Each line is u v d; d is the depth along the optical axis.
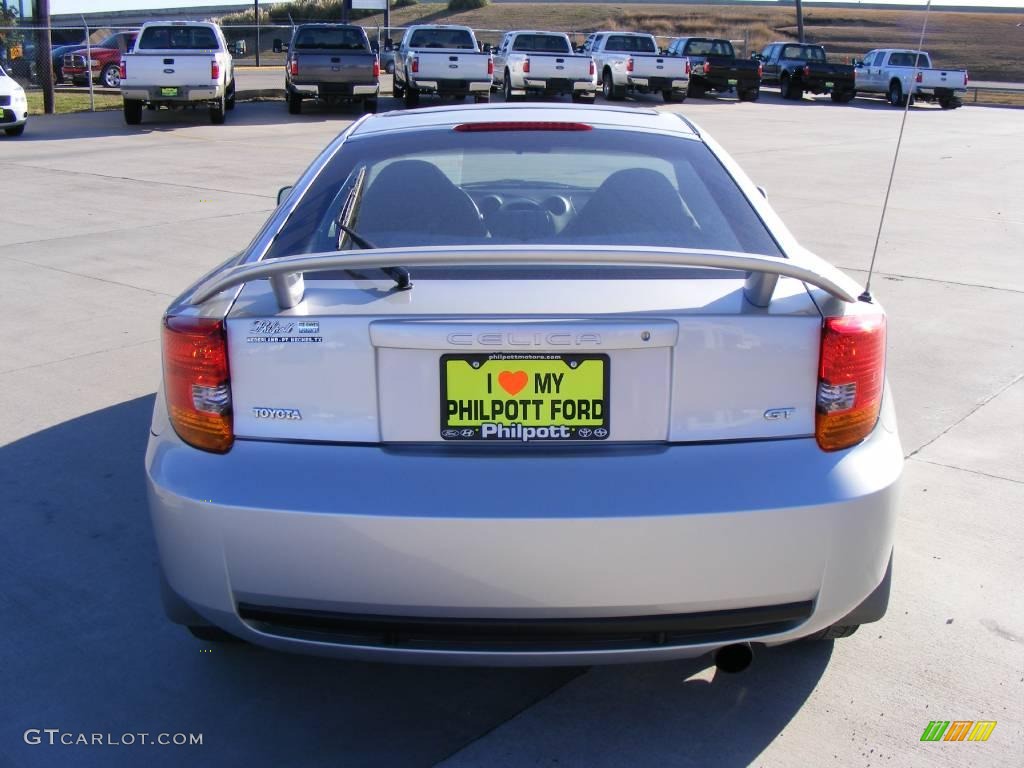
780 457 2.32
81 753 2.61
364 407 2.31
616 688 2.87
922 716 2.74
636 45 28.69
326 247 2.85
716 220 2.93
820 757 2.58
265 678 2.93
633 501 2.22
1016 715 2.75
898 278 7.64
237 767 2.57
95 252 8.28
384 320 2.27
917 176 13.46
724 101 28.83
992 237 9.28
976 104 31.58
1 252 8.28
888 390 2.66
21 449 4.46
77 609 3.27
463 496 2.22
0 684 2.89
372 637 2.34
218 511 2.27
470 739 2.67
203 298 2.22
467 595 2.25
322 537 2.23
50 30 20.97
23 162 13.80
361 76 20.67
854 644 3.06
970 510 3.92
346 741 2.66
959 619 3.19
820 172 13.68
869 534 2.35
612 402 2.30
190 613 2.70
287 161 14.00
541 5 74.94
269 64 40.88
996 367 5.59
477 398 2.29
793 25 66.75
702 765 2.57
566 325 2.26
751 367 2.31
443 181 3.11
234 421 2.36
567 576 2.23
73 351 5.78
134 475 4.22
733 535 2.24
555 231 2.94
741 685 2.87
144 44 19.58
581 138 3.29
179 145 15.84
